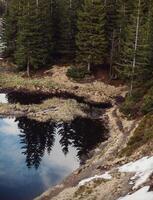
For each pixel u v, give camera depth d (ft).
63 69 237.86
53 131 167.02
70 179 123.85
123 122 168.55
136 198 90.99
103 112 187.93
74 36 245.24
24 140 157.69
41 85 220.43
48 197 114.62
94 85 220.64
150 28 195.21
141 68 192.85
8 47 261.24
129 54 202.80
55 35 250.57
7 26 259.39
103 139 158.71
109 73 229.04
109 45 232.12
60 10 250.16
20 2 250.57
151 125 131.75
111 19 230.27
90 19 226.58
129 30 202.39
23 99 202.59
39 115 179.73
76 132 165.58
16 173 131.44
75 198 106.52
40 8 240.32
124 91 212.43
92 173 120.67
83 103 200.13
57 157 143.95
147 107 161.58
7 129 166.81
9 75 236.02
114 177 109.70
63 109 184.65
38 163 138.72
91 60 228.02
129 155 121.19
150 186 93.15
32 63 236.84
